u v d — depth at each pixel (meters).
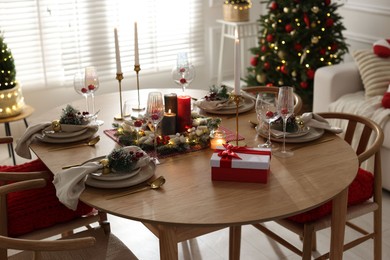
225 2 5.30
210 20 5.58
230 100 2.81
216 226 1.78
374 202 2.57
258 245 3.07
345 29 4.56
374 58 4.00
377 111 3.60
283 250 3.02
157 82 5.42
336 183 2.03
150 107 2.21
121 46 5.12
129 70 5.22
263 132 2.47
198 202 1.91
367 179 2.56
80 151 2.35
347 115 2.73
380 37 4.65
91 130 2.54
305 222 2.33
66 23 4.78
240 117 2.73
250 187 2.01
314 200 1.91
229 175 2.05
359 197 2.52
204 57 5.68
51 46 4.77
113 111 2.86
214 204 1.89
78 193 1.96
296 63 4.47
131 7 5.06
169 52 5.41
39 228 2.35
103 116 2.79
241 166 2.03
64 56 4.84
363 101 3.81
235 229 2.63
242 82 5.61
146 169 2.12
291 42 4.53
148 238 3.18
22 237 2.31
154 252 3.03
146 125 2.48
